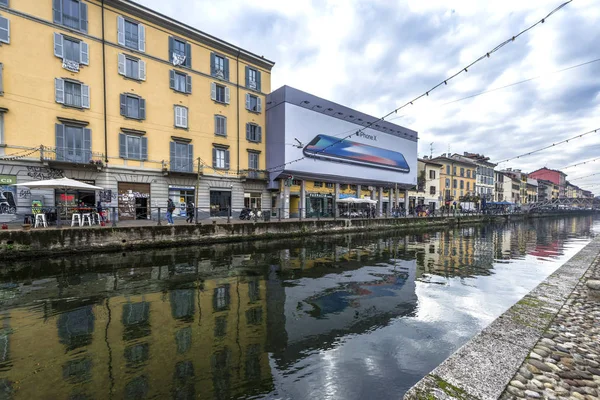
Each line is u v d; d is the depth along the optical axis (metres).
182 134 21.06
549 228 32.75
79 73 16.97
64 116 16.42
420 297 6.98
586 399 2.40
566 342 3.47
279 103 25.05
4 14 14.79
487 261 11.86
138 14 19.09
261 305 6.33
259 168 25.53
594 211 94.56
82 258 10.84
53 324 5.23
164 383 3.48
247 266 10.20
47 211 14.40
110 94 18.02
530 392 2.48
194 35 21.59
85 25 17.16
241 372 3.73
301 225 19.12
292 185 26.31
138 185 18.94
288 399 3.20
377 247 15.50
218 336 4.79
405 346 4.46
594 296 5.08
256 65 25.48
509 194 64.69
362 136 31.31
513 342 3.38
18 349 4.30
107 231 11.86
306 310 6.05
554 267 10.77
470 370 2.78
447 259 12.22
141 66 19.20
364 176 31.48
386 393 3.29
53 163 15.55
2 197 14.49
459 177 49.69
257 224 16.73
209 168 22.20
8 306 6.10
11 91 14.91
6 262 9.94
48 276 8.55
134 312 5.83
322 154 27.25
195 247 13.74
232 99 23.89
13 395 3.23
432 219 31.27
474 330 5.09
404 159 36.75
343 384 3.46
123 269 9.48
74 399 3.17
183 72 21.09
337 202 29.72
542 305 4.61
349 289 7.60
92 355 4.14
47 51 15.95
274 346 4.45
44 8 15.88
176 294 7.02
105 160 17.59
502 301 6.71
